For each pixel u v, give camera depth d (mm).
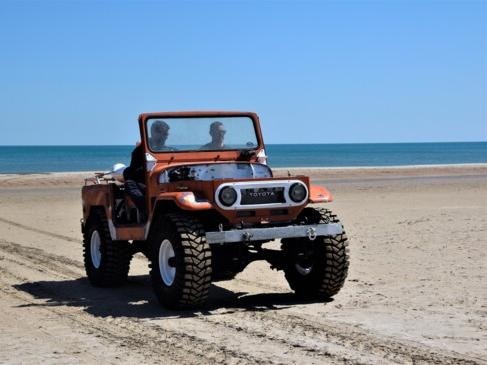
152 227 9250
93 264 11086
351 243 14953
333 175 44406
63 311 9102
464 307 8828
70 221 20688
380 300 9359
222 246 9312
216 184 8727
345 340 7328
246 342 7336
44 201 27359
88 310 9148
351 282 10719
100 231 10734
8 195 30219
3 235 17562
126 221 10500
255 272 11891
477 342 7203
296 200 9062
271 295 9961
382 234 16328
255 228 8883
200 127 10195
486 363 6488
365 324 8016
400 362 6527
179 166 9602
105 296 10164
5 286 11023
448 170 50312
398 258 12891
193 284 8516
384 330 7730
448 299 9328
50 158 135000
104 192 10586
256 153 10422
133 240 10180
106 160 117125
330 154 151750
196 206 8594
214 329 7926
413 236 15828
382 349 6973
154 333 7809
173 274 8867
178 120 10102
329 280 9242
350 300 9414
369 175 44625
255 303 9391
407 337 7414
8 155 166750
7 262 13414
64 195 30016
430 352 6852
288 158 116750
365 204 24562
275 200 9000
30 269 12648
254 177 9836
